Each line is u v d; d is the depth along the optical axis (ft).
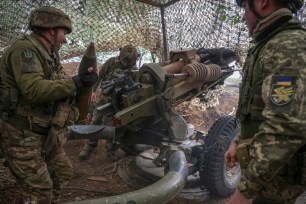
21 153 8.50
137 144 13.99
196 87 13.85
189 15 21.71
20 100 8.48
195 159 12.82
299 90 4.78
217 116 23.66
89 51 8.46
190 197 13.11
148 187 9.87
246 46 18.79
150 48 24.00
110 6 21.35
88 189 12.74
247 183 5.13
